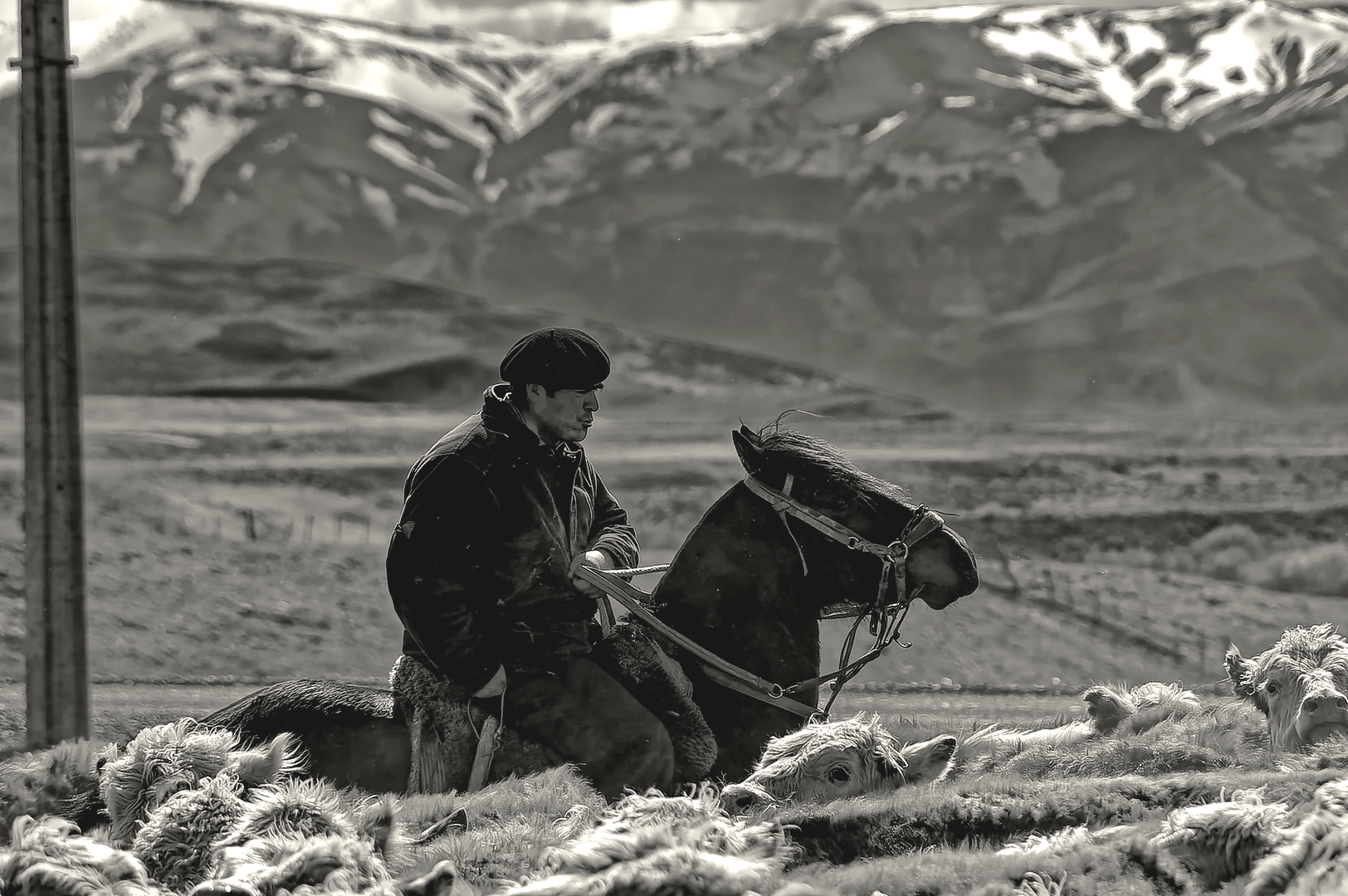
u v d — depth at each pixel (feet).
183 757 14.11
